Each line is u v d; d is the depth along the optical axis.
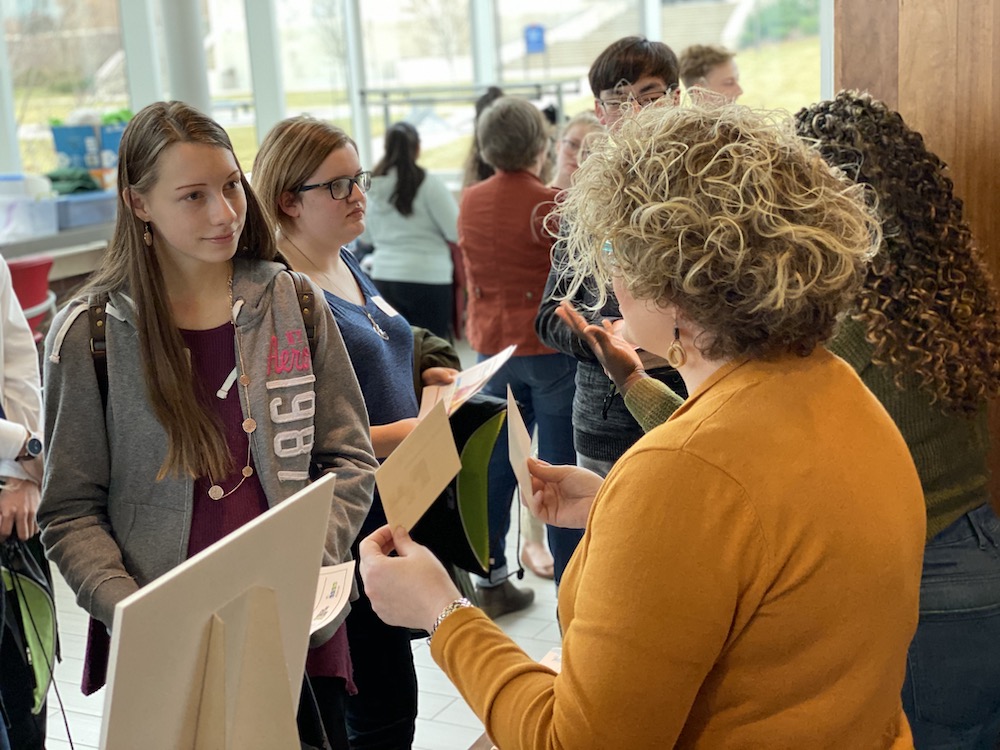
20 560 2.08
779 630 1.04
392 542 1.35
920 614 1.63
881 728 1.12
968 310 1.62
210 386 1.71
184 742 1.08
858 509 1.06
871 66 2.38
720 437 1.05
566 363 3.30
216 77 7.75
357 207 2.30
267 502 1.71
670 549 1.01
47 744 2.85
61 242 5.27
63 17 6.97
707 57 4.11
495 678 1.14
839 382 1.14
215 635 1.06
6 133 6.77
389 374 2.28
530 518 3.85
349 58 8.44
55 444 1.66
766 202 1.05
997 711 1.68
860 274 1.13
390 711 2.24
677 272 1.08
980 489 1.70
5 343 2.29
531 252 3.42
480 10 8.30
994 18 2.21
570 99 8.23
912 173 1.65
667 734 1.02
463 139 8.47
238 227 1.69
